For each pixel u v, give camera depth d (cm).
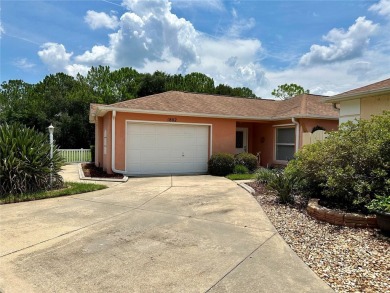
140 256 410
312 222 573
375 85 1032
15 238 481
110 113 1260
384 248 431
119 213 640
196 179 1188
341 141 642
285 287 325
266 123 1644
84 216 616
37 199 783
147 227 541
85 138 2700
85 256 409
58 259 399
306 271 364
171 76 3597
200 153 1429
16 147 859
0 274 356
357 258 398
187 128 1398
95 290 320
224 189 943
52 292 315
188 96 1623
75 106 2845
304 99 1623
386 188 559
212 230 525
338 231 515
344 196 620
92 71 3753
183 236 493
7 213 641
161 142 1345
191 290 321
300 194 761
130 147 1287
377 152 582
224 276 352
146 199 786
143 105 1309
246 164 1363
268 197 805
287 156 1506
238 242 466
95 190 916
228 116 1433
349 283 331
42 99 3091
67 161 1967
